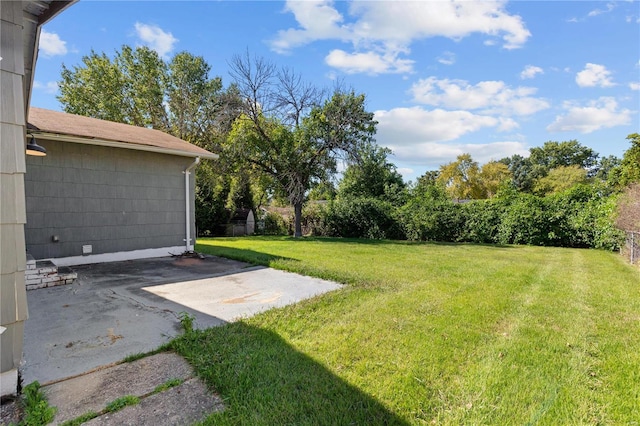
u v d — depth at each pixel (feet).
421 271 20.62
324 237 51.03
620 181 43.47
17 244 6.50
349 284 16.62
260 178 54.54
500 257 27.76
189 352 8.66
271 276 18.30
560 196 38.45
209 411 6.40
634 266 23.43
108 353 8.67
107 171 22.16
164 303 13.09
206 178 56.13
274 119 51.75
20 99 6.43
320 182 53.36
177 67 70.90
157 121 71.51
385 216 48.80
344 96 50.29
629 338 10.12
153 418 6.14
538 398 6.99
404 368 8.11
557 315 12.18
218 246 33.60
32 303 12.84
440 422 6.23
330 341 9.58
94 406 6.44
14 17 6.36
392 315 11.93
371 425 6.09
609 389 7.38
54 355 8.49
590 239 35.37
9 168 6.32
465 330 10.57
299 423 6.11
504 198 42.37
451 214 44.32
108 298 13.62
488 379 7.66
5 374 6.54
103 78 66.33
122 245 22.95
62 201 20.24
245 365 8.07
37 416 6.05
